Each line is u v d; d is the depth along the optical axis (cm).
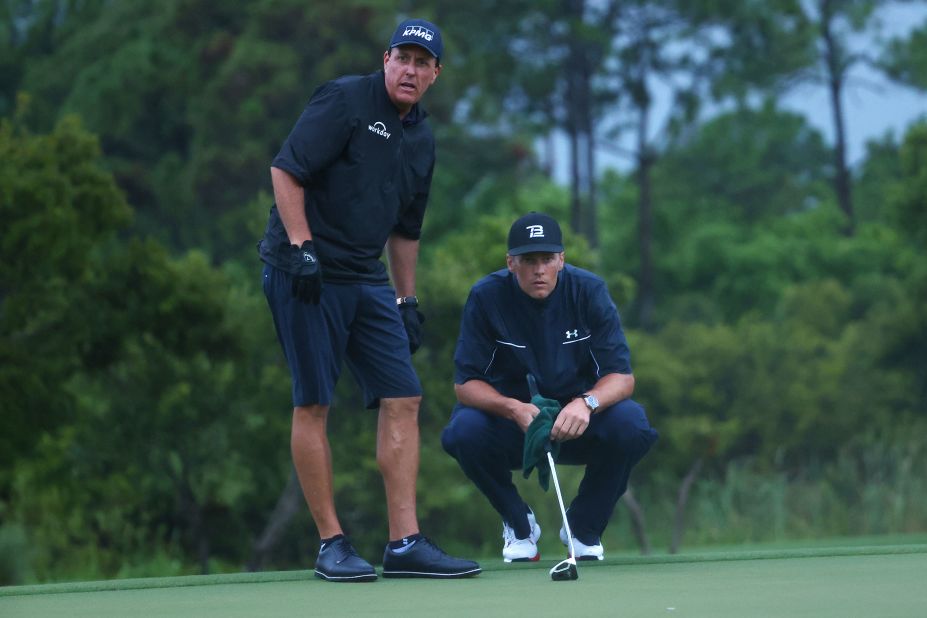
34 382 4188
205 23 8994
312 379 1697
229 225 8281
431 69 1712
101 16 10094
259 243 1758
